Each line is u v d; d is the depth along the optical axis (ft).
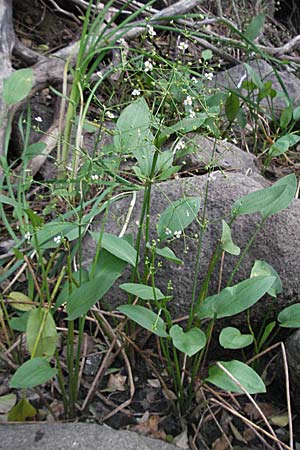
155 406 3.36
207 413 3.34
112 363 3.55
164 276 3.63
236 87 5.82
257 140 5.69
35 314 3.03
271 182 5.04
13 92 3.64
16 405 3.01
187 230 3.70
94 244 3.84
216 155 4.76
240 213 3.28
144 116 3.59
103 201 4.17
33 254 3.85
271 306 3.63
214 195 3.83
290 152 5.62
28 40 6.30
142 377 3.50
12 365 3.32
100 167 3.67
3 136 4.67
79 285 3.05
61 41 6.47
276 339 3.72
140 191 4.07
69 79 5.14
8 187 3.94
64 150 4.56
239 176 4.05
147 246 3.26
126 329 3.53
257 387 2.82
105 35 5.32
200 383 3.38
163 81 4.01
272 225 3.72
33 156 4.37
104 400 3.34
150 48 6.30
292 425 3.34
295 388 3.34
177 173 4.53
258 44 7.09
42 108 5.33
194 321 3.55
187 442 3.20
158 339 3.47
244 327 3.69
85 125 4.63
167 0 6.71
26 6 6.58
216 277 3.67
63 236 3.25
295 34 8.64
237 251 3.25
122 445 2.76
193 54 6.58
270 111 5.87
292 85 6.22
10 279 3.92
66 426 2.89
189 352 2.85
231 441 3.26
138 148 3.50
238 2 7.77
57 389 3.34
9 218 4.37
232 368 2.91
